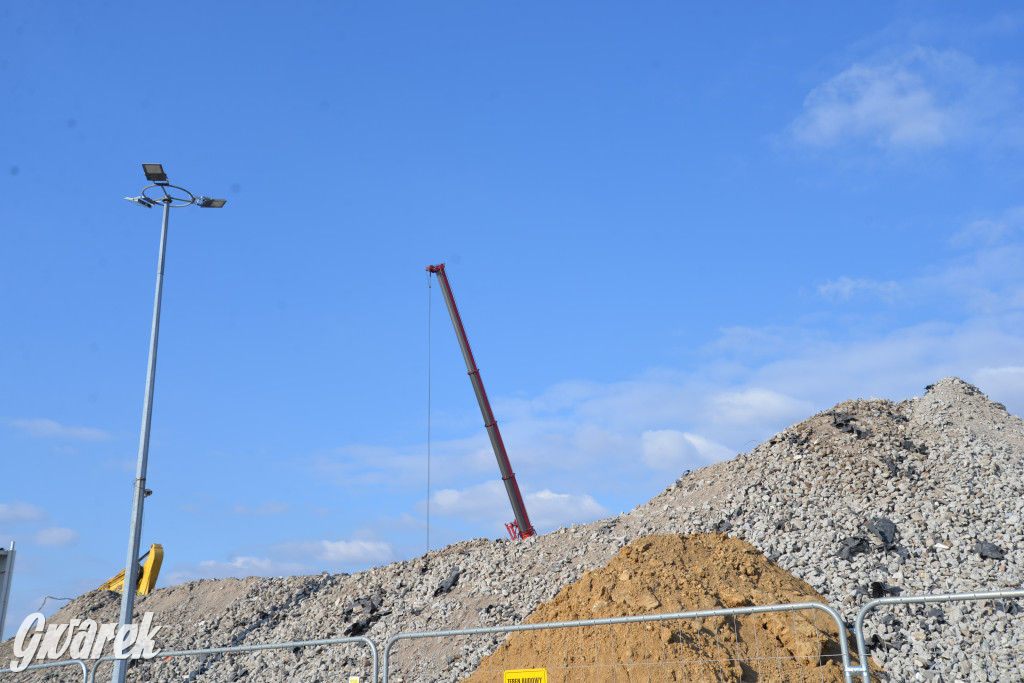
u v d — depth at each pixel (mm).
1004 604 15195
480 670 16766
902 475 21094
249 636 24938
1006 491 19344
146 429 17094
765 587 16406
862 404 26766
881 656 14508
